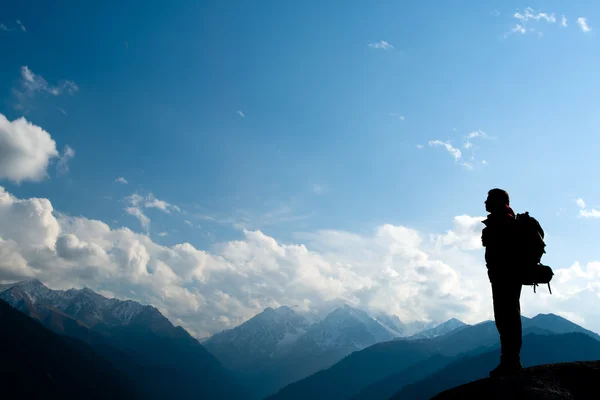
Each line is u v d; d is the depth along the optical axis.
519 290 6.32
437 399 5.45
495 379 5.31
